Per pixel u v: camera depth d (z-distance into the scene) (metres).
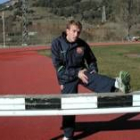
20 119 8.61
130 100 6.15
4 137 7.35
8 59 28.66
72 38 6.38
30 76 16.78
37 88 13.30
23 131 7.70
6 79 16.06
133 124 7.94
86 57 6.68
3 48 57.69
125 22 86.94
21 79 15.86
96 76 6.39
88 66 6.73
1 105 6.14
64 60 6.50
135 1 88.31
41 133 7.52
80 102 6.11
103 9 107.69
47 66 21.14
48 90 12.77
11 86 14.01
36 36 79.62
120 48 43.50
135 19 87.62
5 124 8.27
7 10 125.94
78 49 6.48
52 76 16.45
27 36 71.00
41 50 45.03
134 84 12.97
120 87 6.07
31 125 8.12
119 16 89.19
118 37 81.56
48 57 29.09
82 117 8.58
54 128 7.84
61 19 104.50
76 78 6.53
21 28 83.06
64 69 6.53
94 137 7.13
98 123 8.07
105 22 96.31
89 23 105.19
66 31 6.47
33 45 68.00
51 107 6.12
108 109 6.14
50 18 111.94
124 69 18.30
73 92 6.54
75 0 138.12
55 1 140.50
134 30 86.81
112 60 24.69
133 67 19.38
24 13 72.12
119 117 8.52
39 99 6.09
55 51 6.48
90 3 132.50
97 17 116.31
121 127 7.74
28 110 6.12
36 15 121.38
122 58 26.70
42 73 17.78
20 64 23.31
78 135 7.27
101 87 6.34
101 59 25.67
